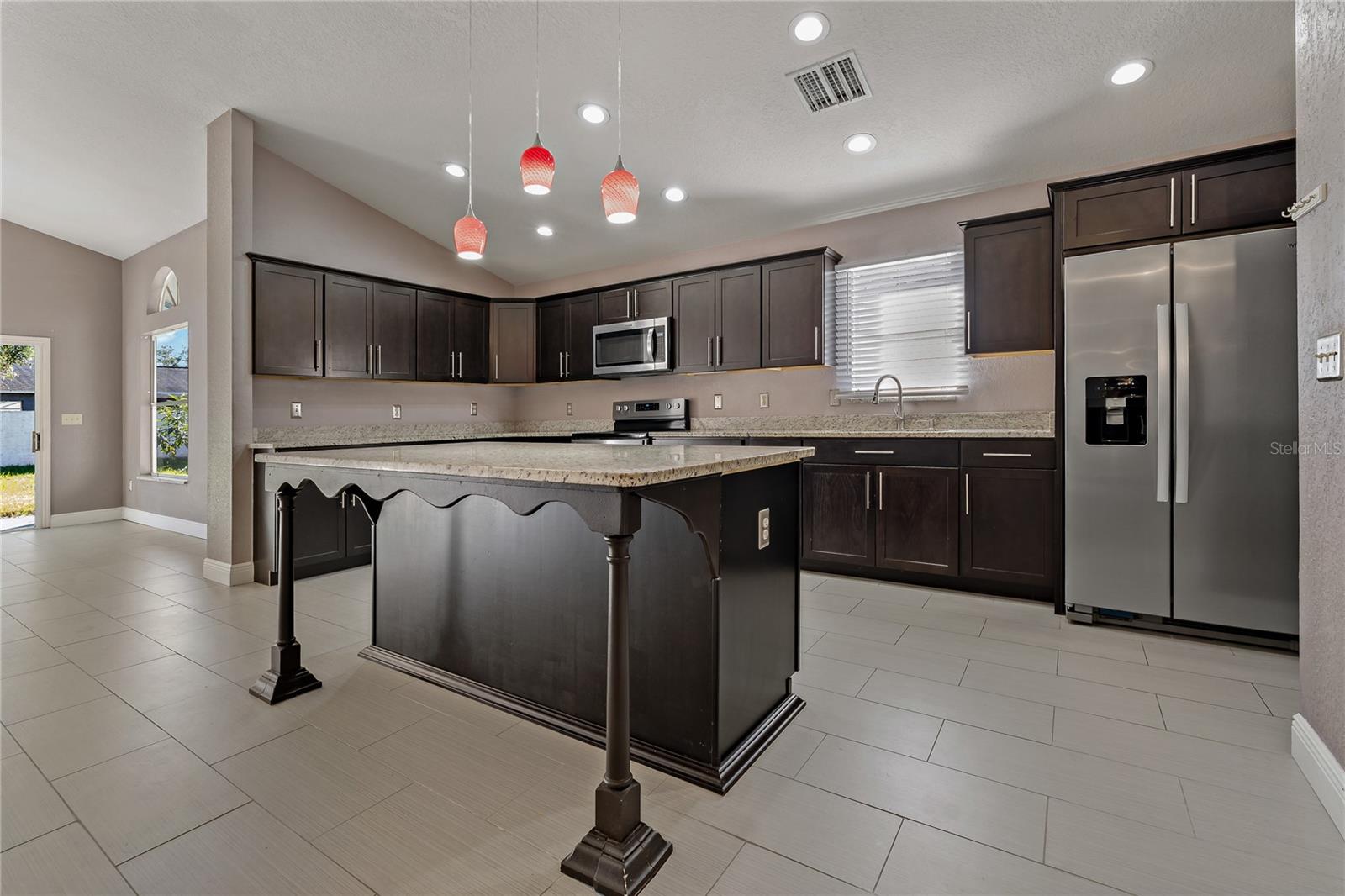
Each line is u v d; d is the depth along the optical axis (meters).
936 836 1.35
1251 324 2.40
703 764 1.59
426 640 2.25
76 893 1.19
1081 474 2.75
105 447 5.66
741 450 1.86
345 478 1.83
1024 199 3.55
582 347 5.04
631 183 2.00
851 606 3.04
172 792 1.52
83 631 2.71
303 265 3.85
